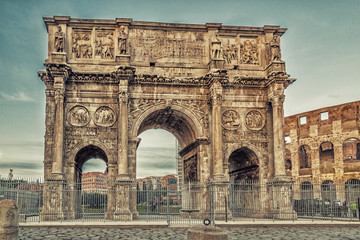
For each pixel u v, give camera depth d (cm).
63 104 3838
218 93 3959
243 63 4300
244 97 4216
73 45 4056
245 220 3622
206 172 3984
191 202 4262
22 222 3228
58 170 3641
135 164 3894
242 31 4331
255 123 4194
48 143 3853
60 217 3512
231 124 4150
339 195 6356
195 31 4272
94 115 3959
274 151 4009
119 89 3869
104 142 3931
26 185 3788
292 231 2803
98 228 2950
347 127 6425
